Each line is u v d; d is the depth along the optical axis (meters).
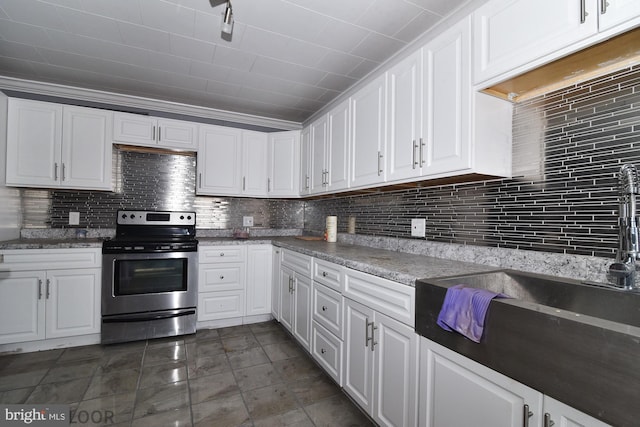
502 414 0.90
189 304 2.70
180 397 1.79
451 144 1.46
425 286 1.17
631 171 1.04
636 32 0.92
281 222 3.71
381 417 1.44
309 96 2.91
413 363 1.25
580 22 0.99
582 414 0.72
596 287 1.10
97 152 2.70
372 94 2.03
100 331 2.48
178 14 1.76
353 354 1.67
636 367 0.62
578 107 1.25
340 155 2.40
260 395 1.83
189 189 3.26
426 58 1.61
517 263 1.45
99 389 1.86
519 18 1.18
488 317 0.93
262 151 3.37
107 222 2.95
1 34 1.96
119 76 2.53
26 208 2.70
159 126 2.93
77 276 2.41
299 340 2.37
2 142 2.39
